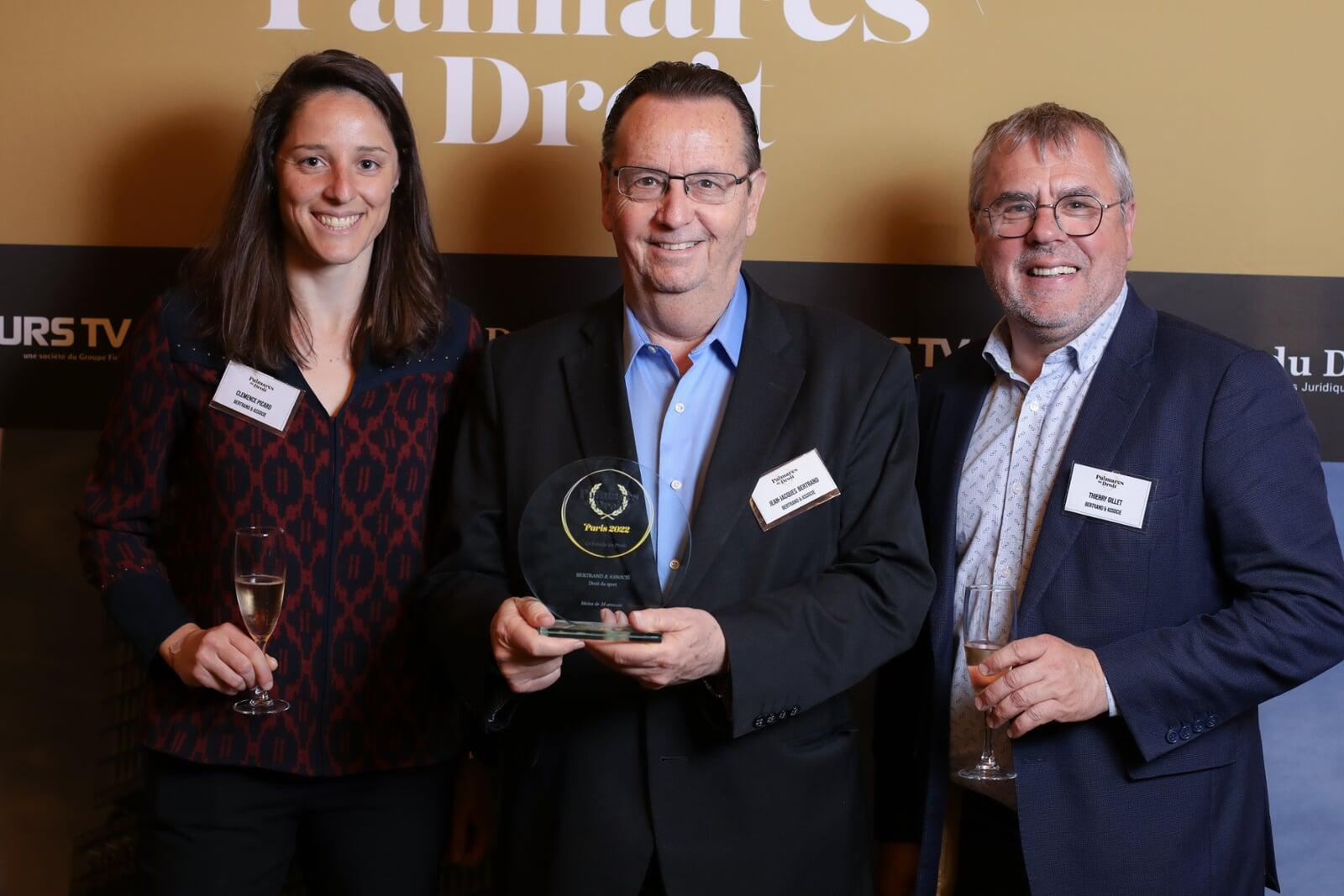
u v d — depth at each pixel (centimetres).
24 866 258
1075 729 176
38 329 253
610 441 170
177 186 251
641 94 175
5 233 252
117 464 190
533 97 251
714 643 151
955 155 250
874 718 235
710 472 167
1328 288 249
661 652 144
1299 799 257
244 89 250
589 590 157
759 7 249
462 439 185
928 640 194
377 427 188
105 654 258
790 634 155
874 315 252
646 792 162
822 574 167
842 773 170
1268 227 249
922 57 249
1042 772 176
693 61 250
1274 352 250
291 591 183
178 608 185
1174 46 247
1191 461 178
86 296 252
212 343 189
